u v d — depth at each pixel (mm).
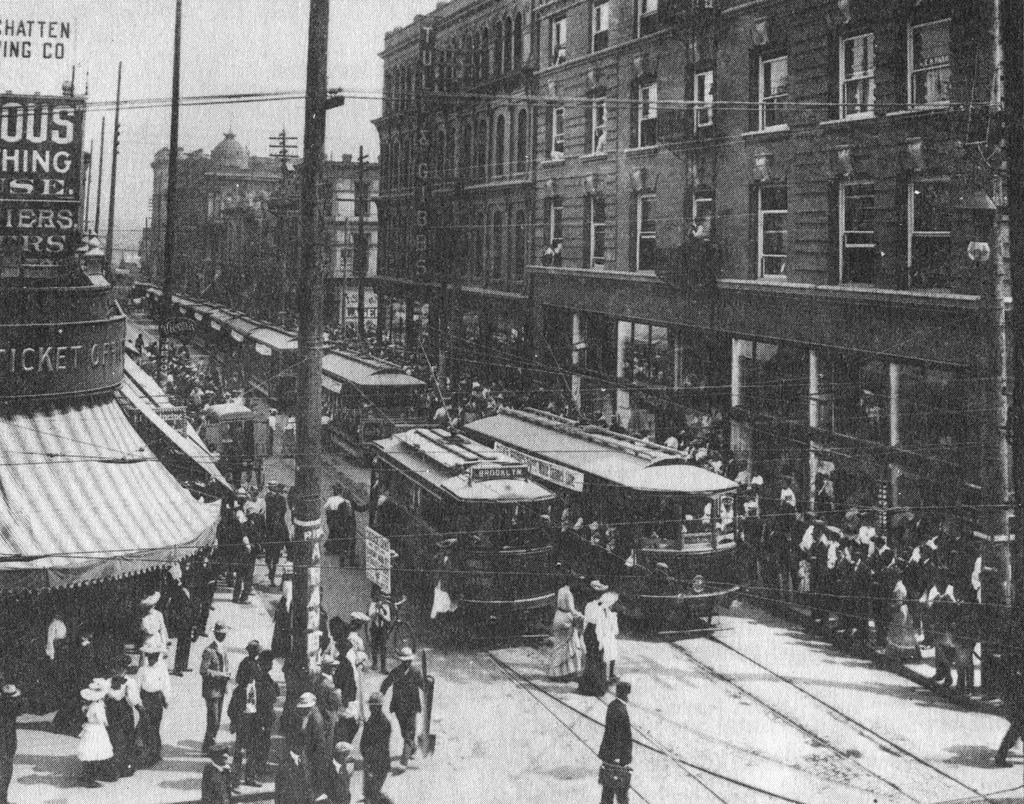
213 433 36344
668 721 15727
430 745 14617
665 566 19359
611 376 37469
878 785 13484
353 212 78562
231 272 89188
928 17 22734
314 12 14367
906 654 17938
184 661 17828
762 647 19328
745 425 29188
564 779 13828
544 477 23125
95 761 13258
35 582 14500
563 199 40781
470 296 50125
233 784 13789
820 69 26094
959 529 21125
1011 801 12938
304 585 14445
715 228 30547
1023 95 14508
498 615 19266
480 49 49656
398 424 35656
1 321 16500
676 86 32719
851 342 25094
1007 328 16141
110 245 40188
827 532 20938
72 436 17078
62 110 19344
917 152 22781
